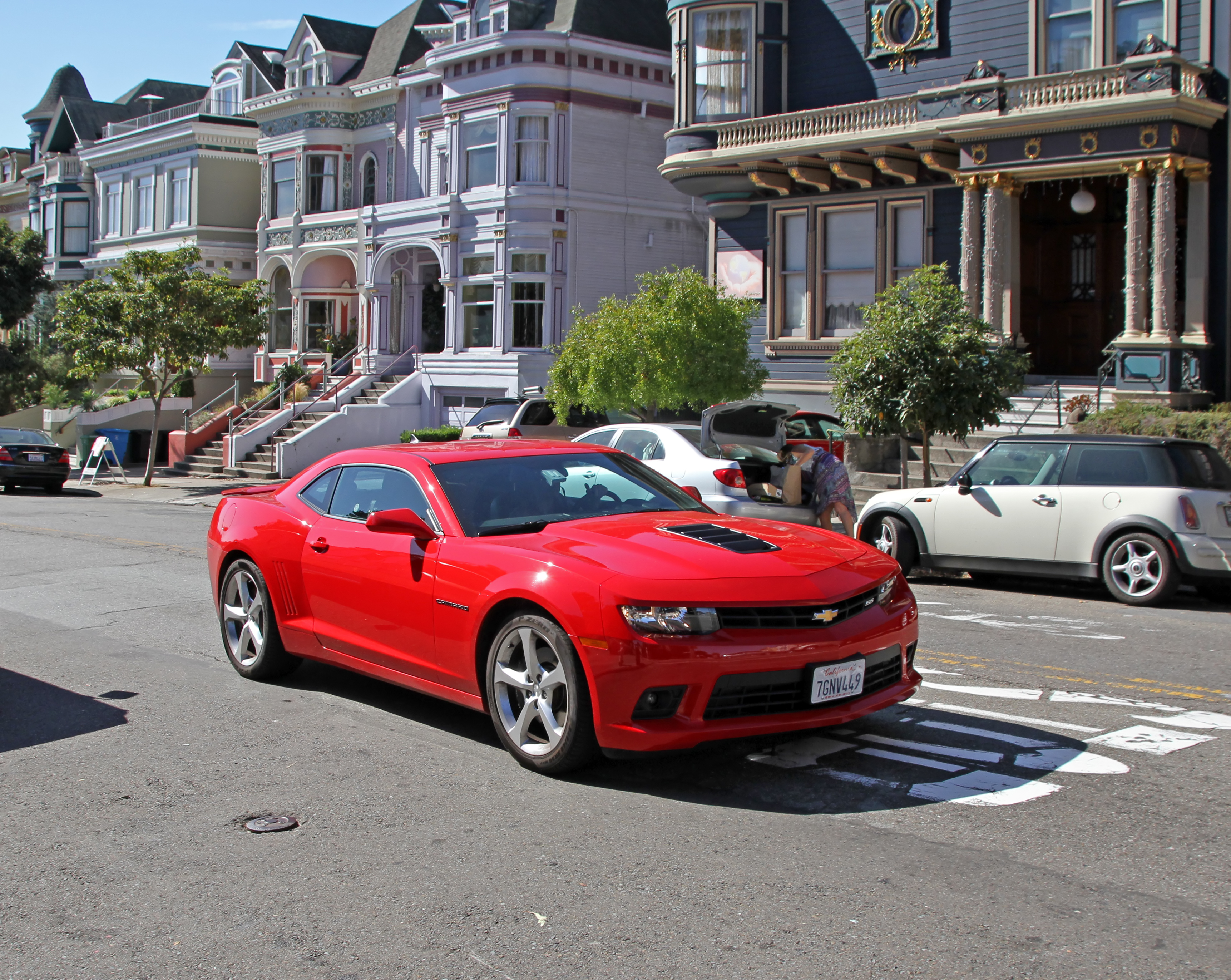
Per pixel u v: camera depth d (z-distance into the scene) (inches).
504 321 1203.9
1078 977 141.6
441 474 260.8
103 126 1866.4
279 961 151.1
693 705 205.3
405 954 152.2
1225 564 402.6
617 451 287.0
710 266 1000.2
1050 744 239.9
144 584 490.0
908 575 496.1
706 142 941.8
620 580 211.2
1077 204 765.9
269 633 300.8
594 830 194.9
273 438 1235.2
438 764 233.6
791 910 161.9
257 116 1493.6
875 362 551.2
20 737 260.4
